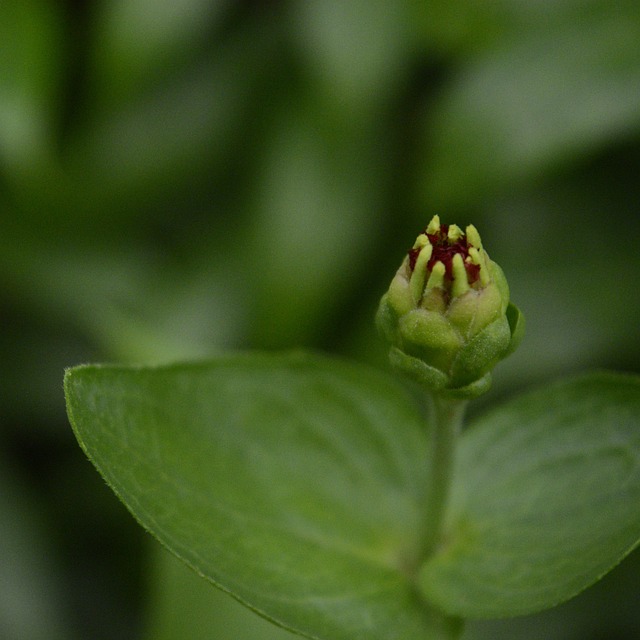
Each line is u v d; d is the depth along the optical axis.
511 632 0.38
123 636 0.39
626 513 0.32
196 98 0.43
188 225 0.43
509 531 0.33
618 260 0.40
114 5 0.42
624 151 0.41
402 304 0.31
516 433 0.33
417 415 0.34
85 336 0.42
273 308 0.41
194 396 0.33
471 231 0.31
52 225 0.42
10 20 0.41
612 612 0.38
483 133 0.39
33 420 0.41
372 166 0.41
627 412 0.33
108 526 0.39
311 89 0.41
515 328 0.31
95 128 0.42
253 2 0.44
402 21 0.40
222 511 0.33
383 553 0.33
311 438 0.34
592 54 0.39
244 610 0.35
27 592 0.39
